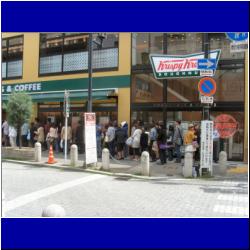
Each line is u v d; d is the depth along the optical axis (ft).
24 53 76.95
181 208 27.09
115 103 64.28
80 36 69.21
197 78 58.59
